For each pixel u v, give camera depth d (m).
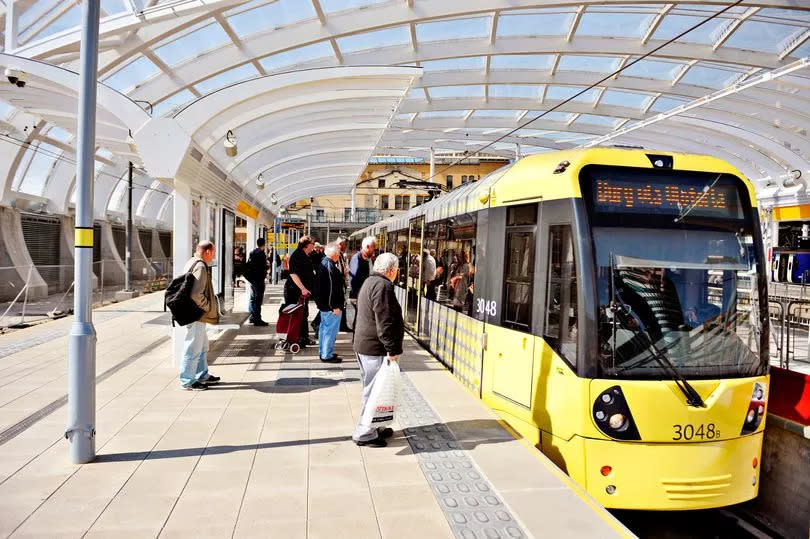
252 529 3.92
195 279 7.36
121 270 29.62
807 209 23.39
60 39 10.75
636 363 5.15
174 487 4.55
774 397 6.39
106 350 10.48
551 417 5.54
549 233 5.78
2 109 16.89
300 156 15.86
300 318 10.04
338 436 5.82
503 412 6.50
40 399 7.09
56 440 5.59
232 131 9.80
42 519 3.99
